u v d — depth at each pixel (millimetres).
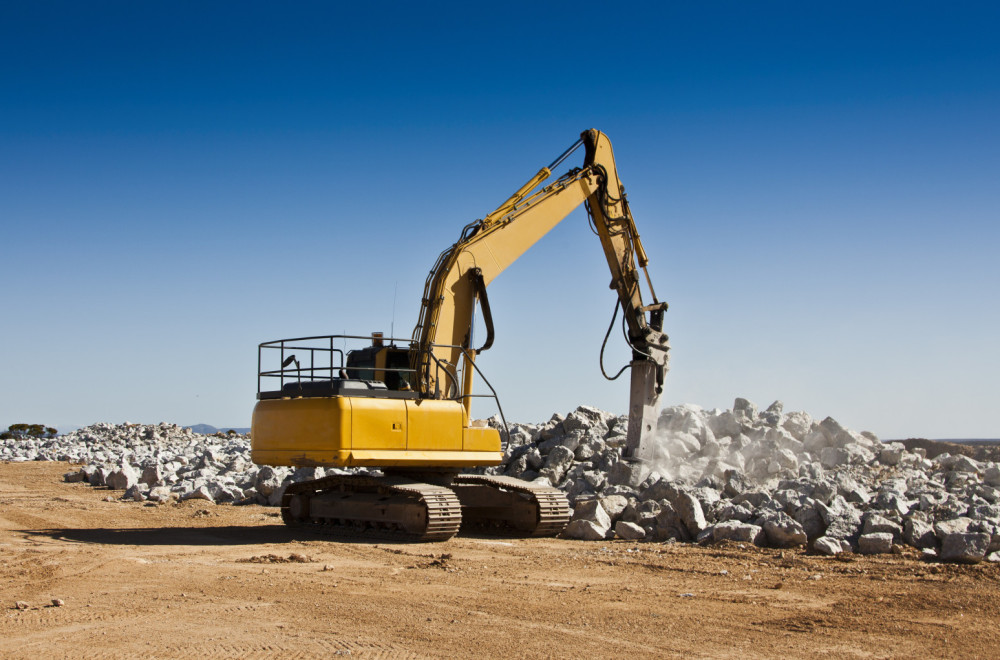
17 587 10664
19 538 15188
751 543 13953
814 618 9133
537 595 10289
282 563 12547
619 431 22906
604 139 19062
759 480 18969
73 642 8078
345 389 14594
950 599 10000
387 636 8328
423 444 14852
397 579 11281
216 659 7551
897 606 9703
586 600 10016
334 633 8430
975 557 12062
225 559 12852
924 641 8258
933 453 24297
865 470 19859
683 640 8258
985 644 8156
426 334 15625
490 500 16188
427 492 14555
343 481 16266
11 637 8250
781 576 11555
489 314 16156
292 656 7641
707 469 18781
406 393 14961
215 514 19375
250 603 9742
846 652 7883
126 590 10469
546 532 15500
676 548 14023
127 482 25906
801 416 23812
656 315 20016
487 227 16562
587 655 7742
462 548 14148
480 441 15547
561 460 20031
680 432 22359
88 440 48219
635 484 18484
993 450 23469
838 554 13086
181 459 31484
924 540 13289
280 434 15016
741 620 9055
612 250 19234
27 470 33719
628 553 13555
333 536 15836
